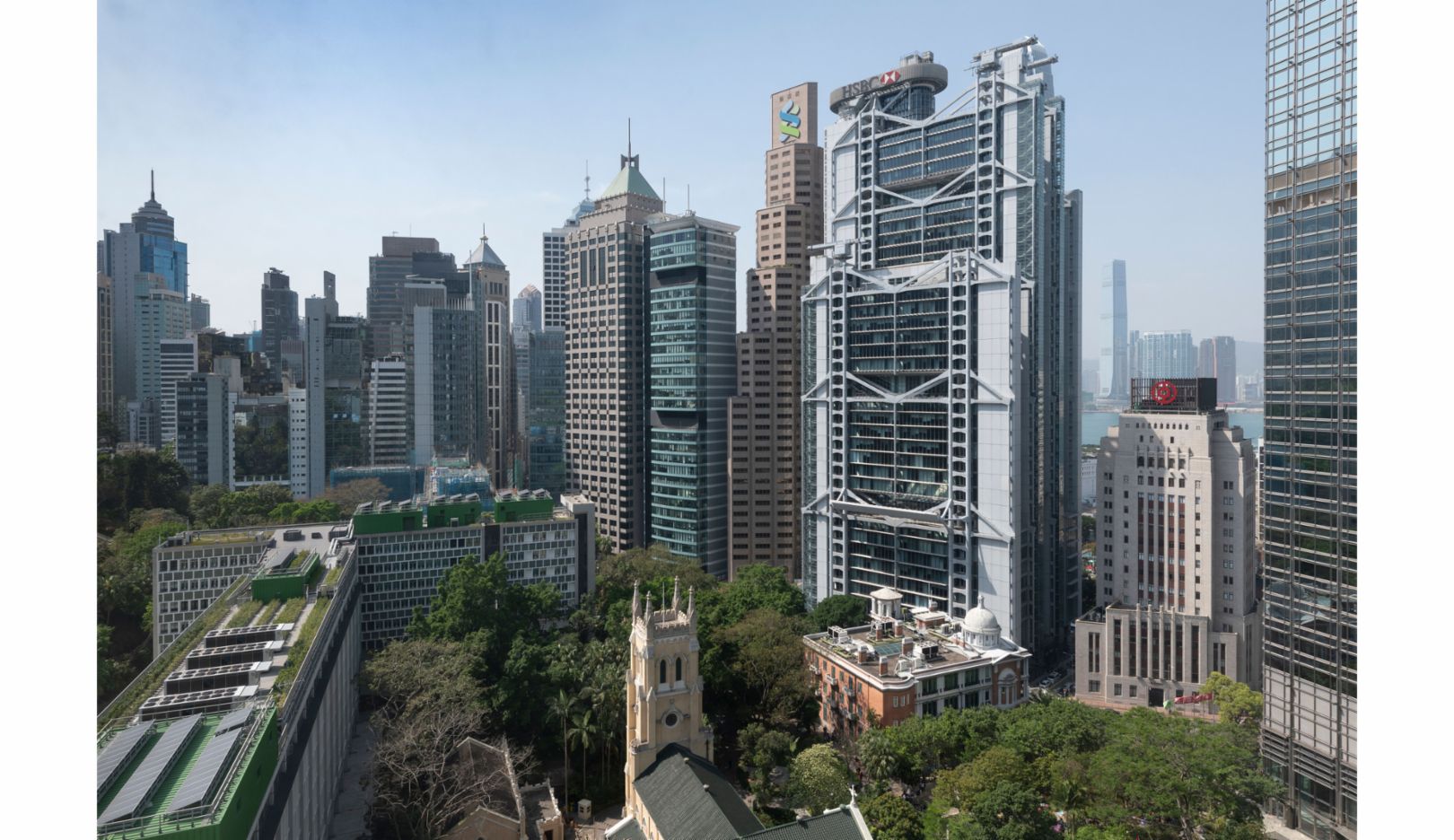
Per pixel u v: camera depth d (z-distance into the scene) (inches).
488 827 4682.6
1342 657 4958.2
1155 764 4628.4
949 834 4419.3
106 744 3550.7
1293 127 5339.6
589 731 5546.3
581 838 5172.2
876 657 6505.9
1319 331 5147.6
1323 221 5128.0
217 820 2967.5
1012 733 5196.9
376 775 5172.2
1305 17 5280.5
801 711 6550.2
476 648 6353.3
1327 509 5054.1
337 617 6058.1
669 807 4180.6
